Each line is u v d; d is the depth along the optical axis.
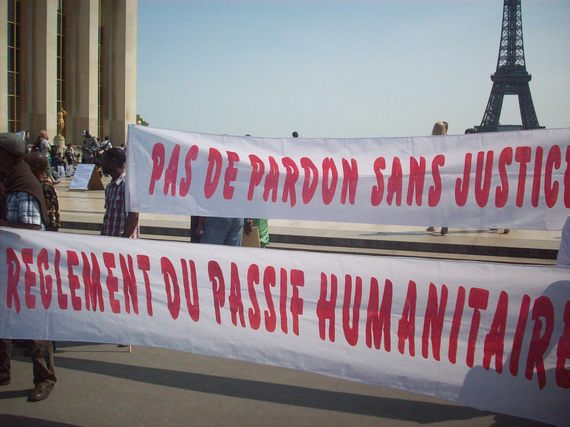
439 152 4.61
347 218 4.86
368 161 4.79
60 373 5.87
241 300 4.65
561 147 4.33
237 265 4.64
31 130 40.09
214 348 4.74
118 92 46.56
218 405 5.13
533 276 3.95
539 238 13.10
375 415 4.96
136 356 6.41
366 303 4.34
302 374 5.94
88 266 5.01
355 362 4.39
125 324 4.96
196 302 4.77
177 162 5.16
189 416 4.90
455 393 4.16
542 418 3.97
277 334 4.57
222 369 6.04
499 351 4.04
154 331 4.89
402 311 4.26
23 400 5.18
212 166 5.10
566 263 4.86
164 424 4.74
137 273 4.90
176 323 4.83
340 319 4.41
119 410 5.00
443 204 4.62
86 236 4.99
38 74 39.69
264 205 5.04
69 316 5.07
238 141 5.06
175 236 14.16
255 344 4.64
